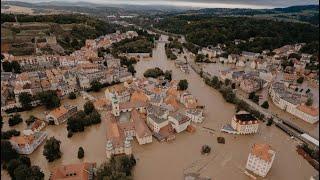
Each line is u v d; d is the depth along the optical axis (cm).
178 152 18538
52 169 16562
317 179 15025
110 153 17250
